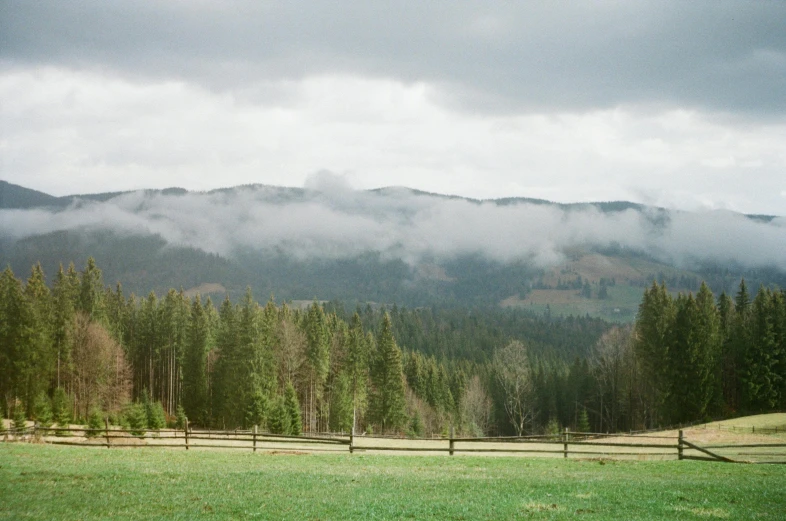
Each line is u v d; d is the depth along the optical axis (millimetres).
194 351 96500
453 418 119312
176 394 110312
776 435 64312
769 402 90562
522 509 20516
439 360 176750
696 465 33188
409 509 20297
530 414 122062
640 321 97500
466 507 20641
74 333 89375
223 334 90188
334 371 107625
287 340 95375
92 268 105875
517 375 113938
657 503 21531
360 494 22672
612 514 19906
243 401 81375
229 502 20984
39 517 18656
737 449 52344
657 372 91750
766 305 94062
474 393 112688
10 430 42656
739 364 95875
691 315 90312
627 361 107250
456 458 36000
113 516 19016
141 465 29297
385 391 98062
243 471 28094
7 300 81375
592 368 118312
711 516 19828
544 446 57594
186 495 21969
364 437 63281
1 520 18156
